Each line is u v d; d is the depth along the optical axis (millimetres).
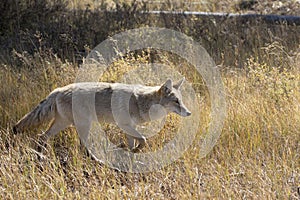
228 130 12719
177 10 24547
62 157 12250
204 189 10477
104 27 20984
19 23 21688
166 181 10859
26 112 13625
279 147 12086
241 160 11609
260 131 12586
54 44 19422
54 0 22938
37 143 11750
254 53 18312
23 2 21938
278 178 10820
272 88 13945
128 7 22719
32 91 14516
